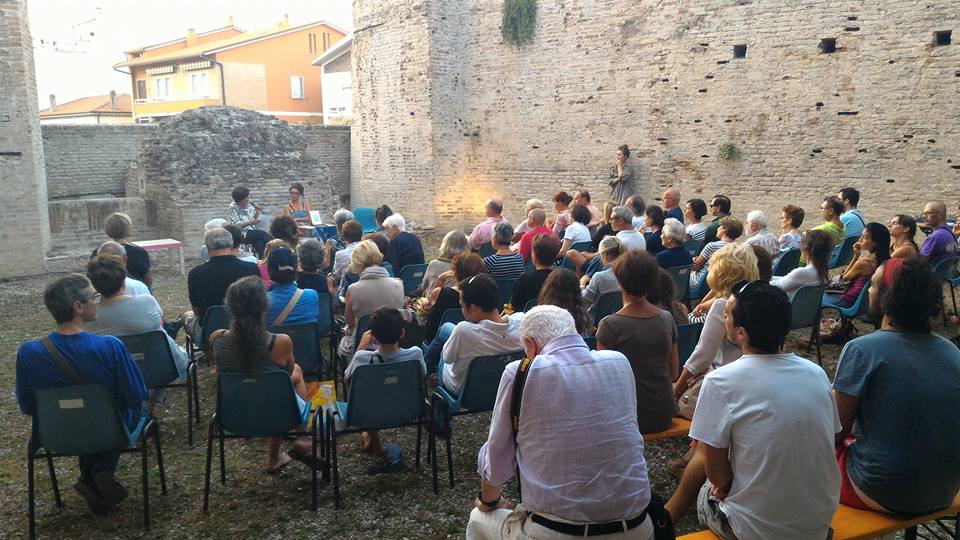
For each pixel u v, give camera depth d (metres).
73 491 4.46
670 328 3.86
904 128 11.73
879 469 2.85
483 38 17.11
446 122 17.50
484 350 4.30
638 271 3.76
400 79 17.75
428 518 4.01
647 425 3.82
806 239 6.05
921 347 2.84
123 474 4.65
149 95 40.44
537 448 2.53
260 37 36.66
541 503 2.52
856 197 8.93
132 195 17.19
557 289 4.22
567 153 16.17
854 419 2.97
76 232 13.83
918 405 2.78
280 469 4.65
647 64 14.69
